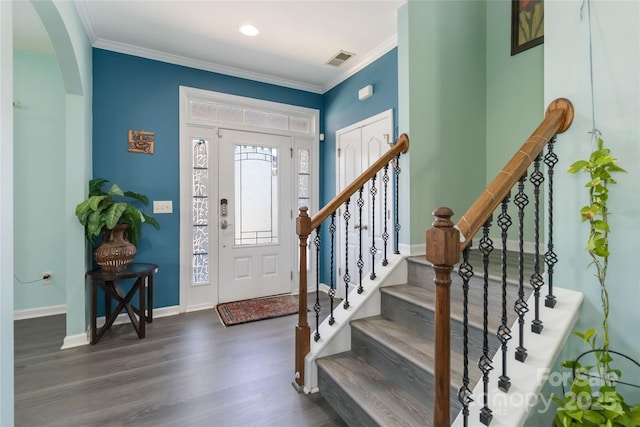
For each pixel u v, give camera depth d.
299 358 2.02
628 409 1.10
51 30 2.17
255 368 2.28
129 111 3.21
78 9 2.48
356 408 1.61
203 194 3.62
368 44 3.16
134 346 2.62
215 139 3.67
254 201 3.90
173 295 3.43
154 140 3.33
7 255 1.19
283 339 2.77
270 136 3.99
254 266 3.90
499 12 2.89
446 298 1.10
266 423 1.71
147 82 3.29
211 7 2.56
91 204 2.52
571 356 1.34
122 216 2.85
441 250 1.08
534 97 2.64
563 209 1.44
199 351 2.54
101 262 2.67
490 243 1.24
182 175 3.46
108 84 3.11
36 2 1.90
